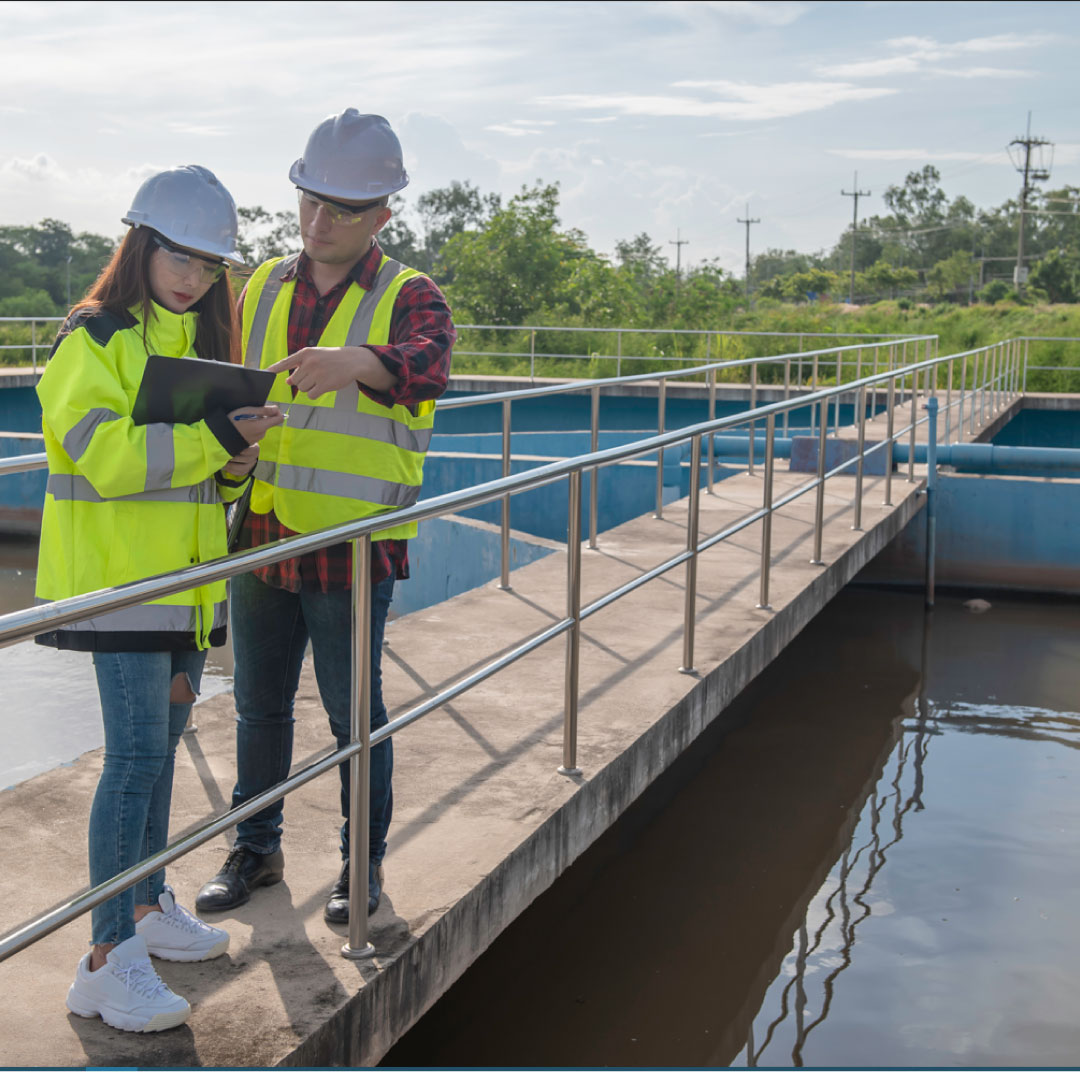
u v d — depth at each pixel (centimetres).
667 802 540
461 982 383
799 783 562
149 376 196
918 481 979
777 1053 341
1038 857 480
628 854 484
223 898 265
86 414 196
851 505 872
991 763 589
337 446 243
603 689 445
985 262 11325
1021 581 959
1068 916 430
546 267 3073
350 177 230
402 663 479
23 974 239
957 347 2630
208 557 221
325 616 248
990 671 752
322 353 216
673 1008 367
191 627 213
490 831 314
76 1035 216
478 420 1820
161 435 199
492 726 401
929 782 563
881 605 938
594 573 649
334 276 244
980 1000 374
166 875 284
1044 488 945
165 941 240
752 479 1012
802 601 610
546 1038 347
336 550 244
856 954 404
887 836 501
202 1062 210
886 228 12275
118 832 212
